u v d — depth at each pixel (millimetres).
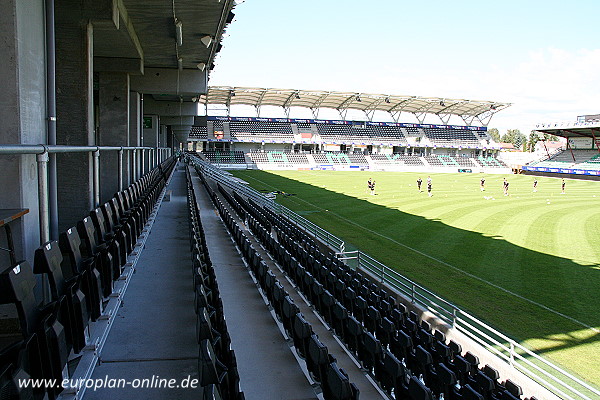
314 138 78938
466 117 88625
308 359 4980
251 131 77312
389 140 83125
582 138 66688
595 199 35250
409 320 7961
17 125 5055
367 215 24906
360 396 5488
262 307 7695
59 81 9789
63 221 9406
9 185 4918
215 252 11789
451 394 5438
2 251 4902
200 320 3826
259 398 4789
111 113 17250
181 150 85938
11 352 2854
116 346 5004
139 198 11578
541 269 14508
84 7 9805
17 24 4984
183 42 16266
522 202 32562
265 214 17453
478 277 13500
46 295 5121
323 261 11172
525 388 7082
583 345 9109
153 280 7523
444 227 21531
